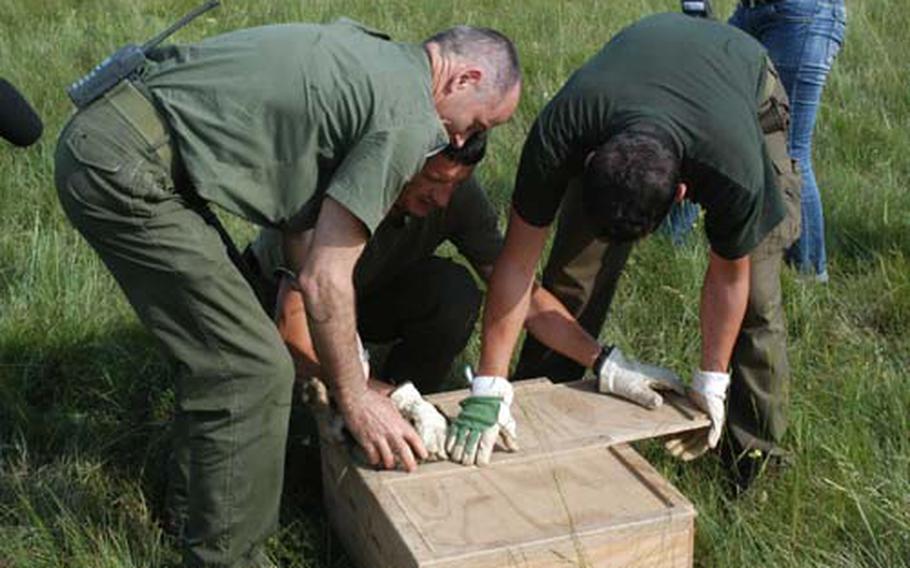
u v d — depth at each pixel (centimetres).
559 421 330
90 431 383
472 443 310
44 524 335
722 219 296
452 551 275
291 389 300
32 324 428
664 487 302
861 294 479
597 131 292
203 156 278
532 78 714
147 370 415
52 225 513
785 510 338
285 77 276
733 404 355
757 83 322
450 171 301
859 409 379
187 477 330
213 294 286
